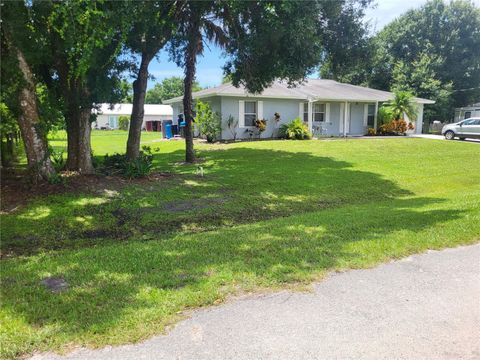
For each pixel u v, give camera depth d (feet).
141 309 10.18
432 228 17.61
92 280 12.17
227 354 8.45
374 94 88.22
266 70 42.88
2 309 10.23
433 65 121.39
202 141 71.97
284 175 37.29
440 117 122.42
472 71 127.13
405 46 131.75
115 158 37.55
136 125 37.93
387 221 19.33
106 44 25.76
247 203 27.66
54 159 35.88
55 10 23.95
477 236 16.43
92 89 30.17
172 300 10.68
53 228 21.56
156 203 26.78
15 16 25.02
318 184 33.99
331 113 83.10
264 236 17.07
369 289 11.56
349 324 9.67
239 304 10.59
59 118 34.53
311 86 85.81
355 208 24.73
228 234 17.72
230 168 41.24
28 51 26.91
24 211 24.08
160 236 20.18
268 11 32.63
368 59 49.21
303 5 31.63
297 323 9.68
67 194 27.53
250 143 65.16
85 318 9.74
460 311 10.36
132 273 12.75
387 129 84.33
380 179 36.78
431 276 12.53
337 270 12.91
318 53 37.47
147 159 35.70
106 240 19.83
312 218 20.99
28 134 28.32
